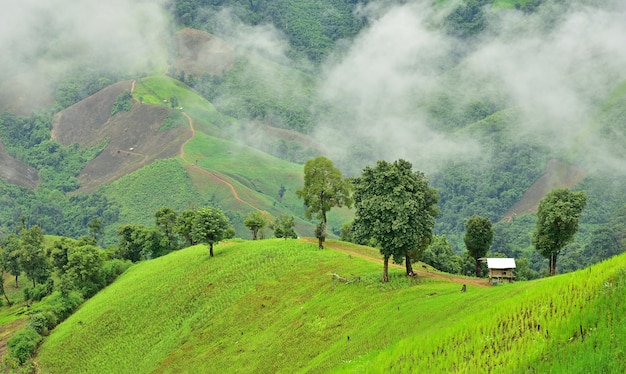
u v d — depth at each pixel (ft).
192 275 363.56
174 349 280.51
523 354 109.29
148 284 382.42
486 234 327.06
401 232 233.14
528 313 128.26
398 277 254.06
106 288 439.22
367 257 343.87
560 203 265.34
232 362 235.20
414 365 128.06
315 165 356.38
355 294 244.63
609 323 105.50
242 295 305.53
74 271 433.48
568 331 108.99
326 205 358.64
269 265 335.26
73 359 317.83
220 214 400.47
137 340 311.06
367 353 166.91
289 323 246.88
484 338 125.70
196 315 304.71
